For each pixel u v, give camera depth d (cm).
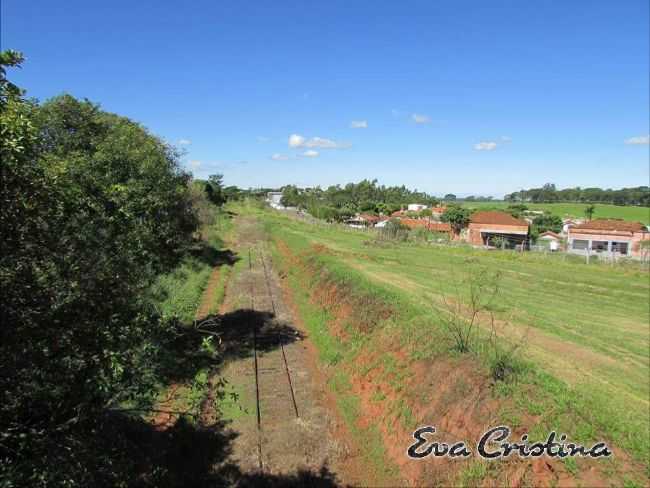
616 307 2150
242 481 968
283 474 998
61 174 617
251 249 4369
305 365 1597
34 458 535
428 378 1095
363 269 2775
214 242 4416
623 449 732
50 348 553
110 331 616
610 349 1469
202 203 4016
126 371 609
